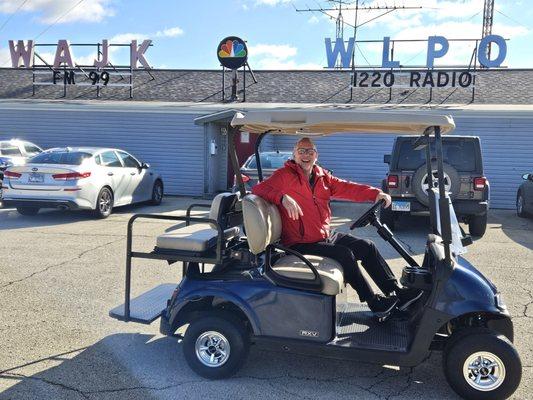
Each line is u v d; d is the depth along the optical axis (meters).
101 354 4.12
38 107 16.00
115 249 7.64
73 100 16.50
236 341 3.68
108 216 10.81
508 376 3.35
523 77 17.27
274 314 3.64
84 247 7.75
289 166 4.12
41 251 7.45
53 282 5.94
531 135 13.75
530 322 4.88
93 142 16.03
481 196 8.86
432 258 3.68
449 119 3.53
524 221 11.53
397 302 4.02
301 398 3.51
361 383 3.74
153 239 8.45
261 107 14.79
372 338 3.64
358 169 15.09
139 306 4.36
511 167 13.94
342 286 3.77
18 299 5.34
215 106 15.31
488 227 10.57
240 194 4.37
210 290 3.74
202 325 3.72
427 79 15.36
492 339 3.37
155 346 4.29
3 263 6.72
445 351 3.50
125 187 11.45
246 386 3.67
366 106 14.63
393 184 8.92
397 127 3.88
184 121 15.58
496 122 13.87
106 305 5.22
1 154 13.12
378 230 4.33
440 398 3.55
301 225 4.06
